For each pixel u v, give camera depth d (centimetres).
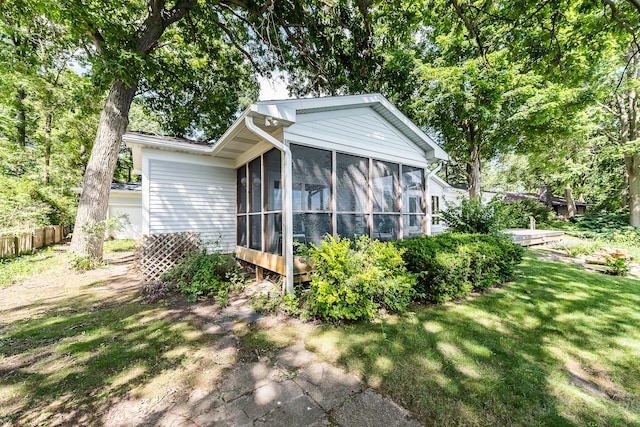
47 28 773
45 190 1080
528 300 398
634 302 390
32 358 247
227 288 448
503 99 959
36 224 925
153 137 592
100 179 644
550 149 1245
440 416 176
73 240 628
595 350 260
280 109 396
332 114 483
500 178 2622
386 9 612
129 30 710
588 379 216
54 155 1332
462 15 403
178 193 638
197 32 905
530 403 187
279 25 730
